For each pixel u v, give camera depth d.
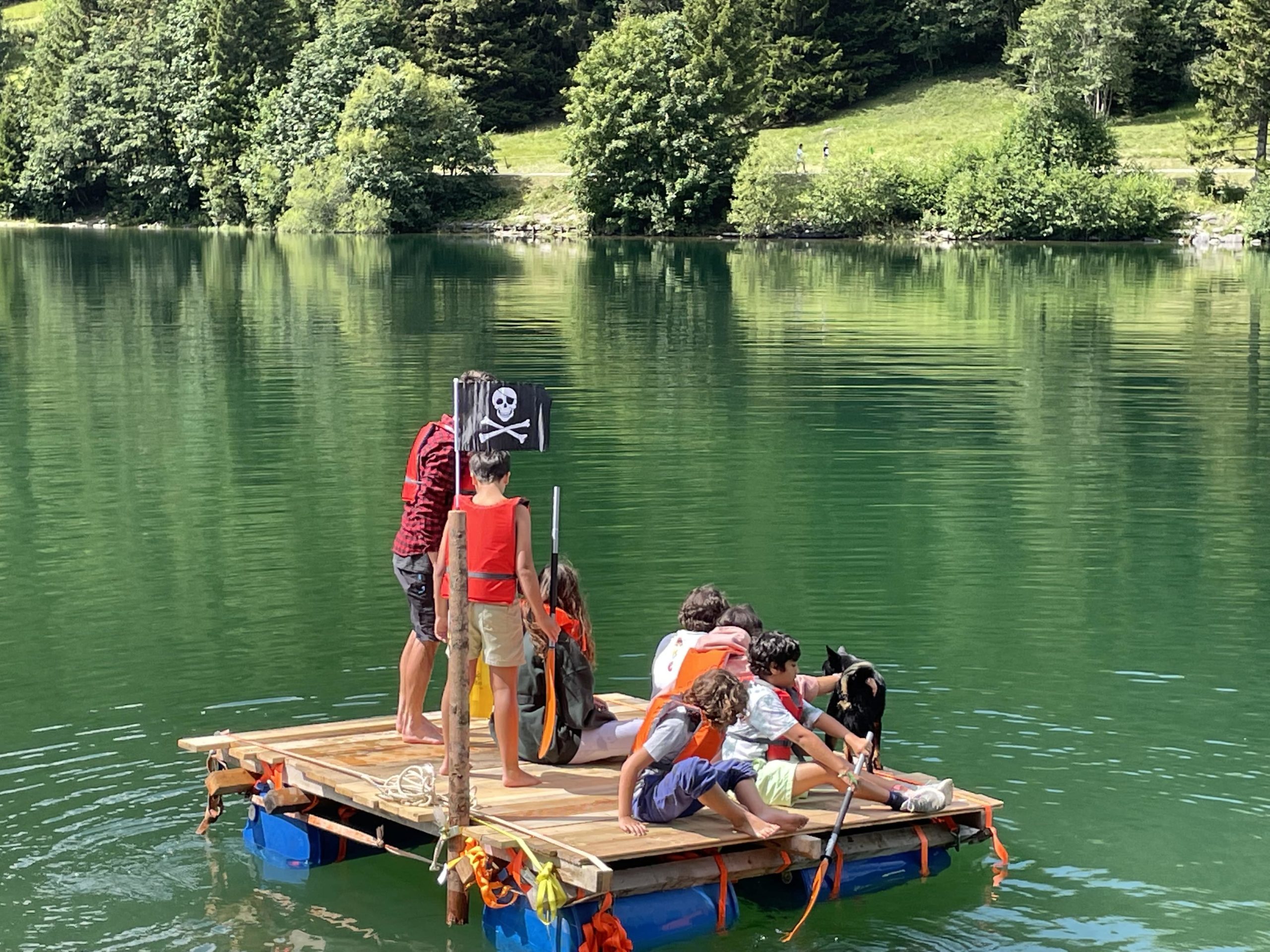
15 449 14.12
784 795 5.70
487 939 5.32
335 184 63.03
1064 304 29.81
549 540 10.65
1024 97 57.81
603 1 80.50
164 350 22.00
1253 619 8.82
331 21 70.62
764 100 71.62
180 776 6.56
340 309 28.64
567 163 61.38
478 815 5.52
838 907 5.49
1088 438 14.92
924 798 5.74
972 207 54.59
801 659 8.01
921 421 15.85
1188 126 57.75
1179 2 67.62
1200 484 12.71
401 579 6.34
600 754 6.21
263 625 8.68
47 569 9.94
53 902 5.43
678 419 15.91
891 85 76.94
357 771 5.87
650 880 5.25
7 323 25.97
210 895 5.57
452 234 62.75
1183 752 6.81
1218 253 46.81
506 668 5.79
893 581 9.61
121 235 63.97
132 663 8.00
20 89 84.69
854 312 28.14
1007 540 10.75
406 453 13.91
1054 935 5.24
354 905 5.55
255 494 12.17
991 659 8.09
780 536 10.77
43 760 6.71
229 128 71.94
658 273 39.03
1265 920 5.32
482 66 77.31
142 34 77.75
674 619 8.73
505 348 22.28
